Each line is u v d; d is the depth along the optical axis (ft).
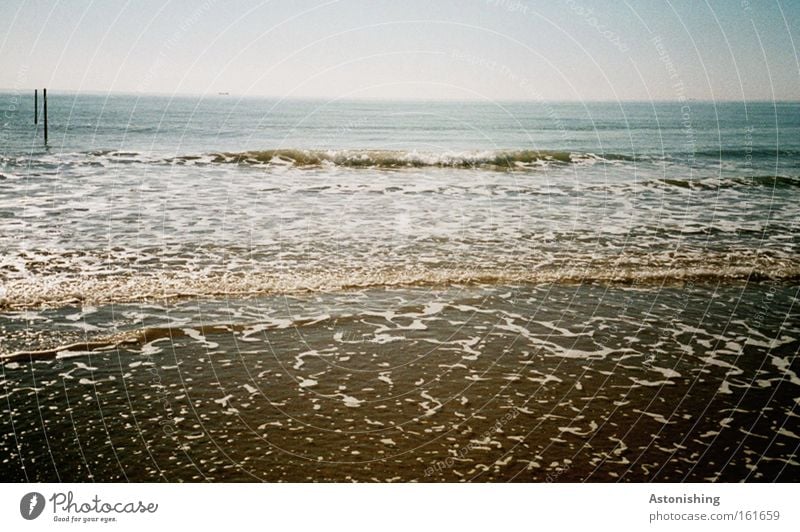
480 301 24.90
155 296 23.86
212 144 86.12
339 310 23.39
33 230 32.27
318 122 133.69
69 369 18.11
